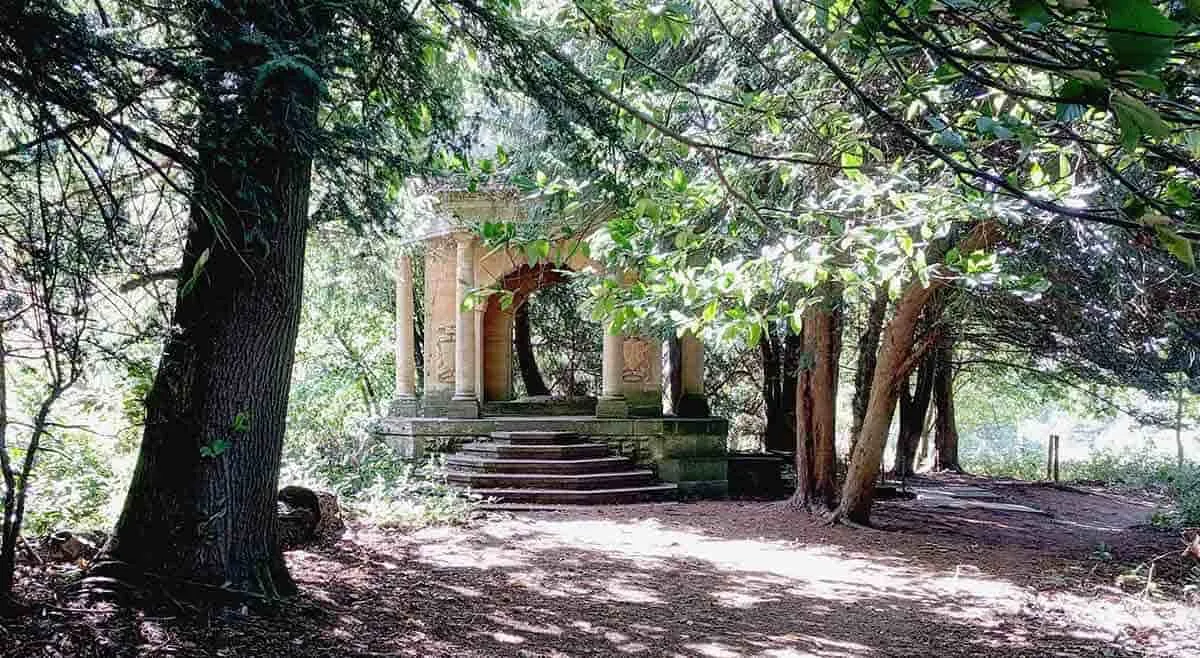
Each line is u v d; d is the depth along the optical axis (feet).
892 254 21.43
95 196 12.96
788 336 58.39
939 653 20.74
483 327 58.23
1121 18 3.49
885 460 102.27
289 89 13.66
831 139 17.88
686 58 30.58
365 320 59.77
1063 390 63.57
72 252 13.38
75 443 24.63
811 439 44.21
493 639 20.18
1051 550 36.91
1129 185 5.89
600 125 16.76
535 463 48.01
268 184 18.06
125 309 17.22
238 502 19.21
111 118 12.27
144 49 12.09
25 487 16.56
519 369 77.30
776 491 55.83
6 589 16.37
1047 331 41.04
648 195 17.19
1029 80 11.64
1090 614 24.81
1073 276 32.83
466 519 37.45
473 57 17.89
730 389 81.61
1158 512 49.08
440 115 17.43
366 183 17.04
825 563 31.91
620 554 31.96
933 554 34.55
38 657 14.71
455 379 54.08
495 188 46.39
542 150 25.07
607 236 18.40
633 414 52.80
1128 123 4.11
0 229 13.33
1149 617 24.50
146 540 18.65
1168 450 104.01
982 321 42.78
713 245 23.43
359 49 15.67
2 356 15.43
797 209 22.06
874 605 25.64
